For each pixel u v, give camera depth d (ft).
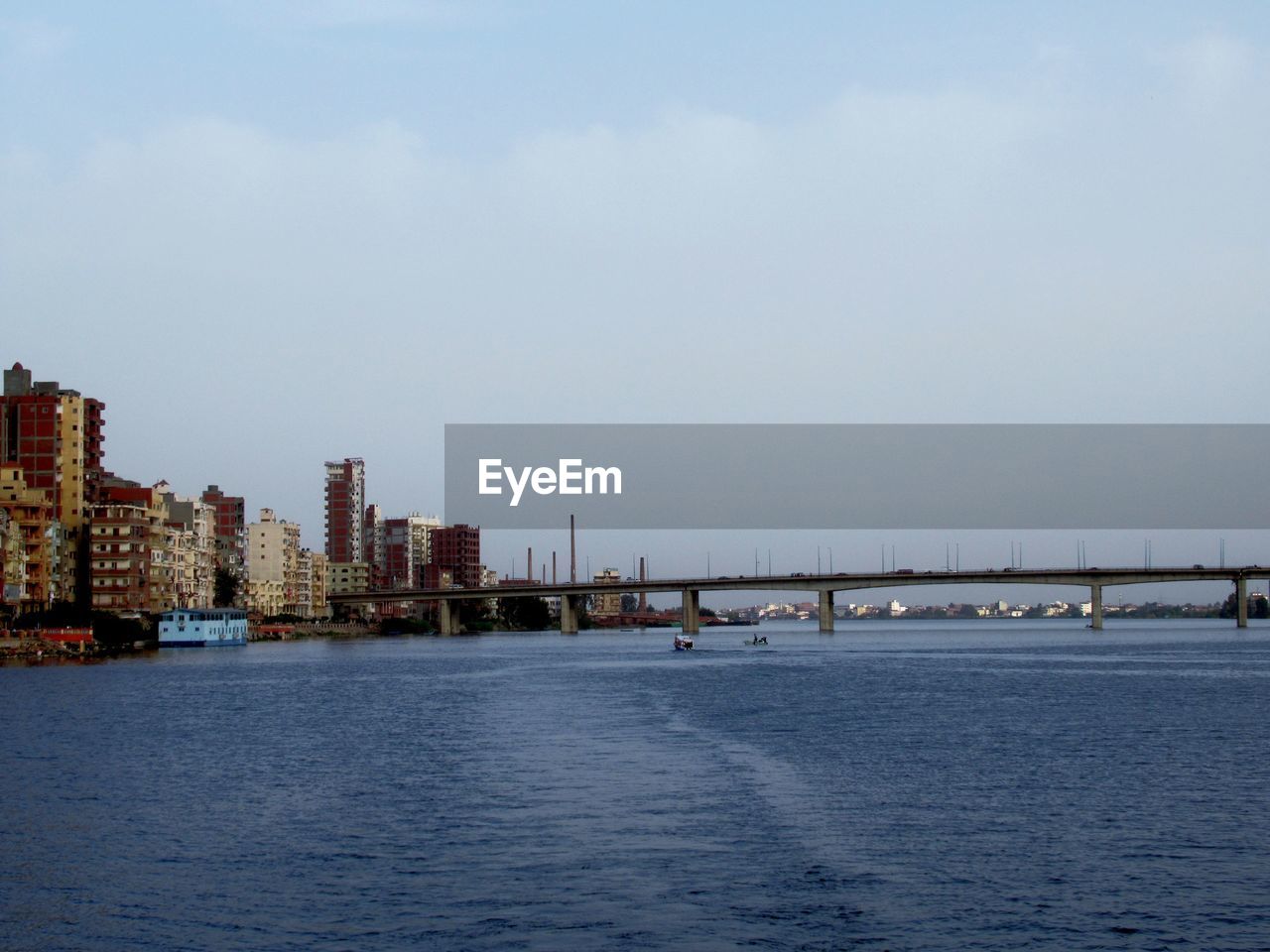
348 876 185.68
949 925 161.79
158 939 158.81
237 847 204.03
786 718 388.98
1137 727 356.18
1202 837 205.87
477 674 639.76
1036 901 171.01
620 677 604.90
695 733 347.36
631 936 158.61
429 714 414.82
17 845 206.80
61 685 566.77
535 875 184.96
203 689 539.70
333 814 229.66
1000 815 223.71
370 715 414.21
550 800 239.71
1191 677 568.41
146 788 261.85
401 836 210.18
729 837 206.90
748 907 169.17
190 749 327.26
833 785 254.47
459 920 164.96
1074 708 416.26
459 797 244.42
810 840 204.44
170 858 197.16
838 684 541.34
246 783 267.18
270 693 515.50
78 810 237.25
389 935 159.63
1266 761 287.89
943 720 379.96
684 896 174.09
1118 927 160.86
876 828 213.05
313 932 160.97
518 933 159.94
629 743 325.21
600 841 204.74
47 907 171.73
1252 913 165.89
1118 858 192.54
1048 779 261.85
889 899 172.14
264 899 174.40
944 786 253.24
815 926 161.79
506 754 306.14
